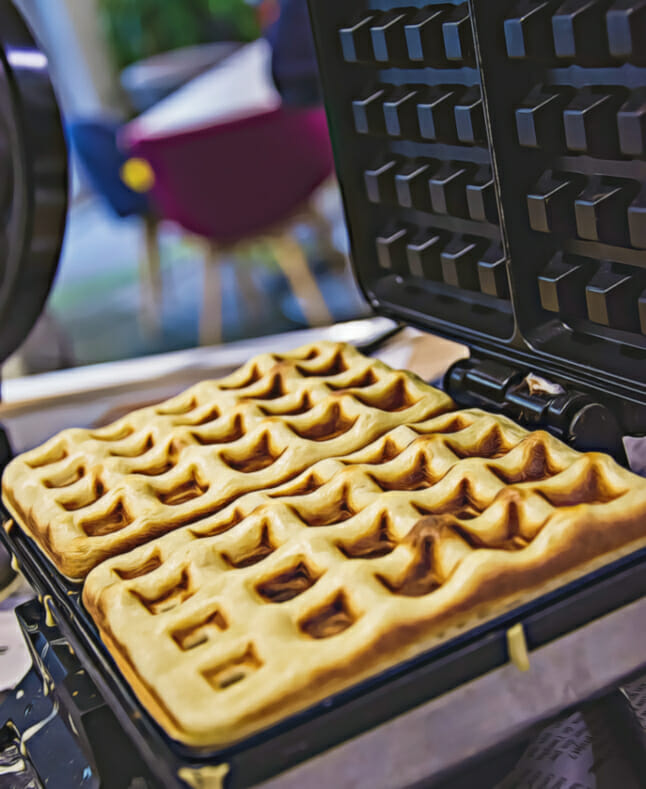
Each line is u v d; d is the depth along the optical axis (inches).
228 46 115.3
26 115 23.8
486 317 24.0
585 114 20.2
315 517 20.6
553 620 18.0
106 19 130.4
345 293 82.3
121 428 24.5
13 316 25.3
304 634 18.3
